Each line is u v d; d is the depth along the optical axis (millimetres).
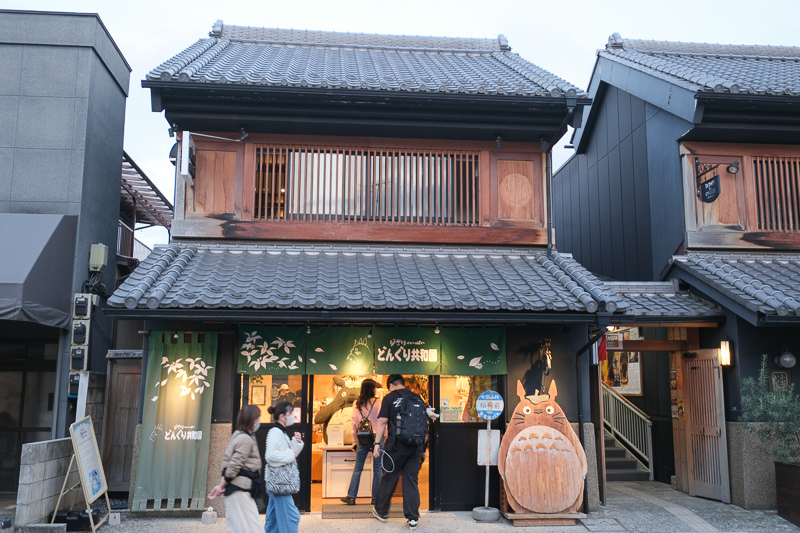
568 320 7973
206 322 8531
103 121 10406
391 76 10188
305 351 8375
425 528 7812
